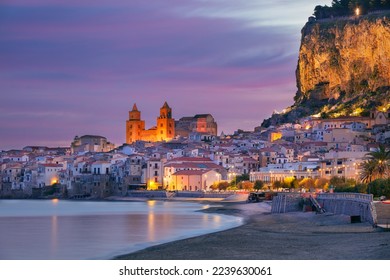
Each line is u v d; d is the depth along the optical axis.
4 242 129.88
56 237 139.75
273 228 148.25
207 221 181.88
